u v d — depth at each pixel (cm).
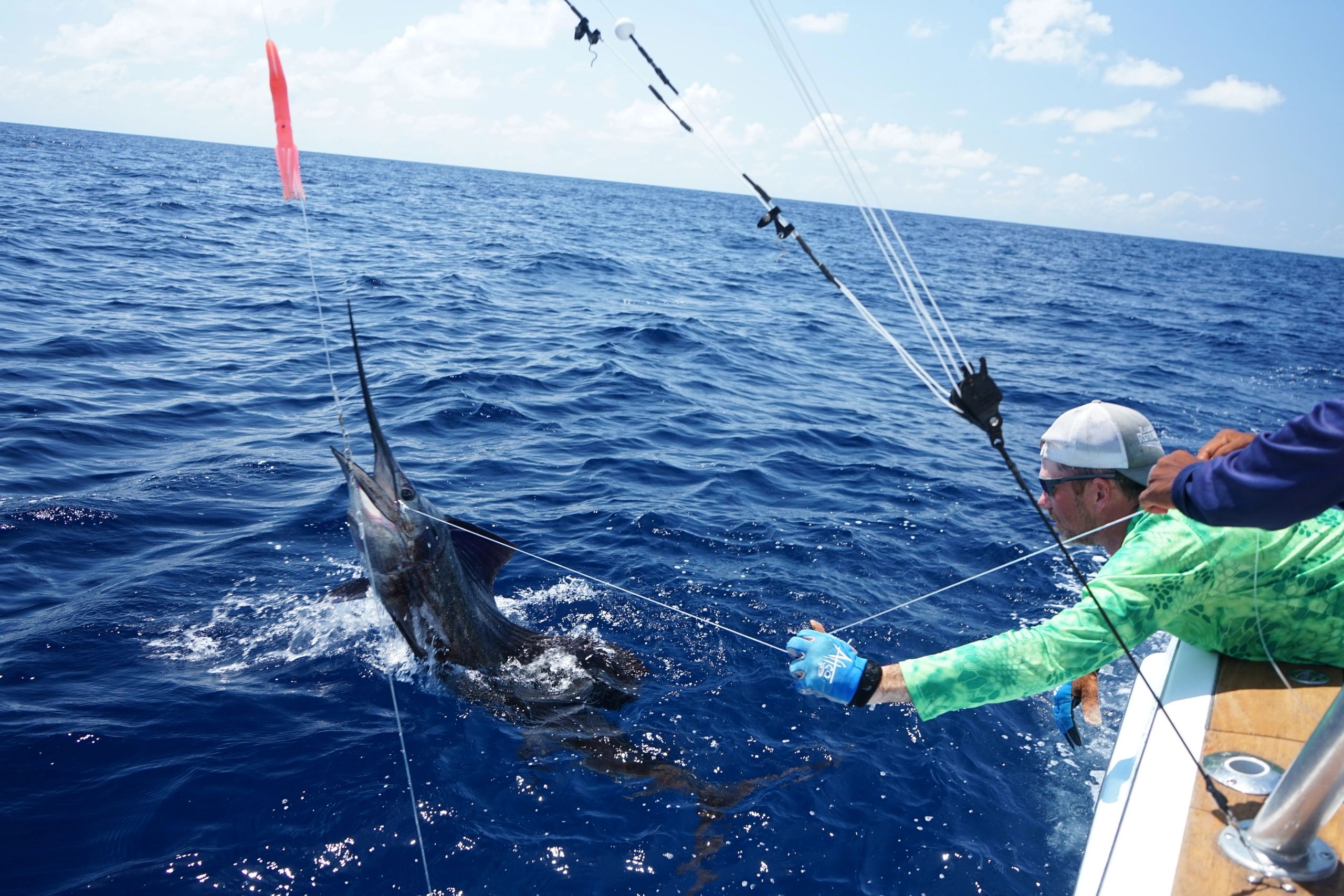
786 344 1814
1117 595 279
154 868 380
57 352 1178
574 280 2491
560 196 9188
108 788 425
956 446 1136
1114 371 1859
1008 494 945
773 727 512
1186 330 2747
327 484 822
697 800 448
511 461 930
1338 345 2752
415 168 17712
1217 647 305
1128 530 312
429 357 1359
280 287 1878
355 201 4850
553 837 416
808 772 473
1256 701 282
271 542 702
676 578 681
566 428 1062
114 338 1284
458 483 858
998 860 418
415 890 381
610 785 455
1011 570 741
